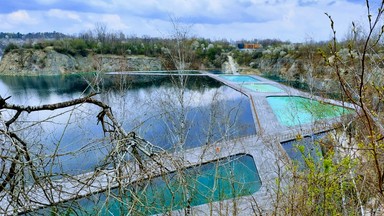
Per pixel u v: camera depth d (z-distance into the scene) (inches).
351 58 69.0
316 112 346.3
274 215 162.2
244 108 1107.3
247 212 230.2
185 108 628.1
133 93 1069.8
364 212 112.7
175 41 805.2
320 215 133.3
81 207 75.8
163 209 82.0
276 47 2431.1
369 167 101.7
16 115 86.7
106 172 74.0
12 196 70.0
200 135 550.0
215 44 2674.7
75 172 85.4
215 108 626.5
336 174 132.9
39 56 2064.5
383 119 71.6
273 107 1123.3
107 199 70.3
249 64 2503.7
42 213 74.8
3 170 71.9
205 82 1781.5
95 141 84.2
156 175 81.7
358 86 65.9
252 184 406.3
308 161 145.3
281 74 1947.6
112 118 90.8
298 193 150.1
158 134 420.5
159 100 624.1
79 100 93.0
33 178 72.6
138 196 75.2
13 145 69.9
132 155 79.4
